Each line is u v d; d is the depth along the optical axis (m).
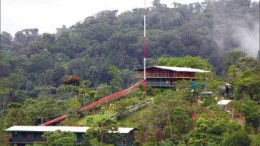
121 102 185.62
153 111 167.50
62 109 199.50
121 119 181.00
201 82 199.12
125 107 183.12
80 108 194.75
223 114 168.00
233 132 143.25
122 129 153.75
